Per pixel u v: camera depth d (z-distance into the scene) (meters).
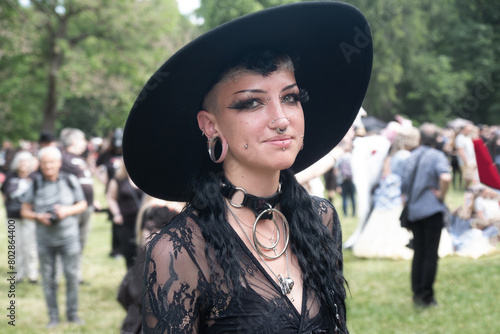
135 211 5.00
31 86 24.92
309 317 1.21
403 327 4.74
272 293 1.18
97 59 22.44
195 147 1.39
